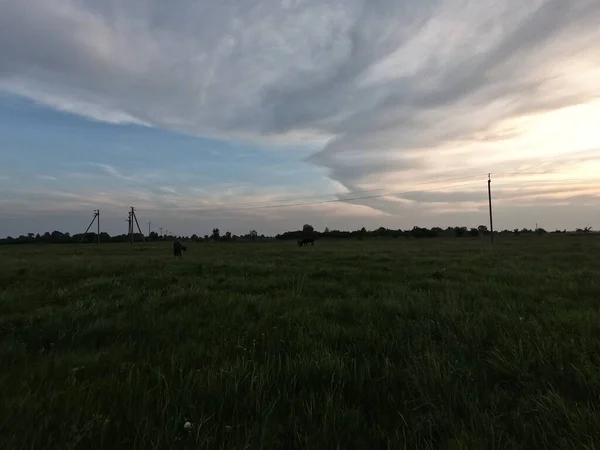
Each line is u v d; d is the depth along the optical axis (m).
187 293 8.80
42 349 4.91
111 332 5.77
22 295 9.27
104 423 2.81
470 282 10.13
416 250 31.08
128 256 27.53
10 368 4.24
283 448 2.78
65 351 4.92
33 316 6.73
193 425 2.89
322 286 10.30
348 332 5.47
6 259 22.27
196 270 15.03
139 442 2.72
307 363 4.05
